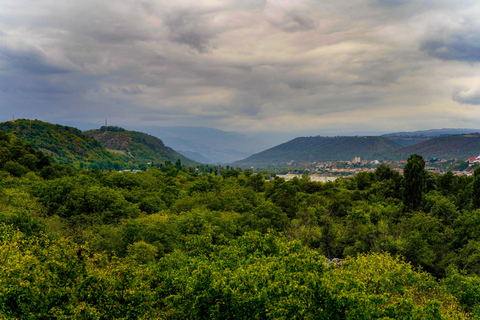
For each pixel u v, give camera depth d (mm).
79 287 20188
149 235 47406
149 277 27953
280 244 27781
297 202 88375
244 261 26750
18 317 17688
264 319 20875
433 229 56500
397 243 49156
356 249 55188
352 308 19469
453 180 93438
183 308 25016
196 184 108438
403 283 29094
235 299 20438
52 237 42125
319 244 64750
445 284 32312
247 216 68188
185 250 47344
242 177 151500
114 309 20391
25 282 17594
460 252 48500
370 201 88250
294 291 19672
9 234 27969
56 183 70062
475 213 55406
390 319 18625
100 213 62375
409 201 74812
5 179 81438
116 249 46188
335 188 115938
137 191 87625
